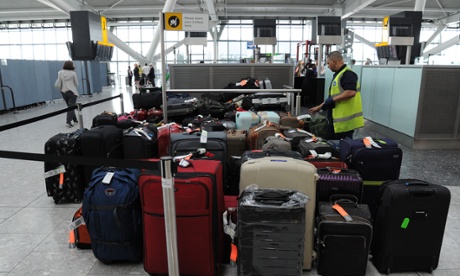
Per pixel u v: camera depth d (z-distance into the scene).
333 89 3.52
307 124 3.85
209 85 5.30
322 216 2.06
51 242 2.52
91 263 2.27
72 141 3.11
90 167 3.20
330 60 3.50
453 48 22.52
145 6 17.61
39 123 7.54
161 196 1.93
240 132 3.35
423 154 4.88
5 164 4.42
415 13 9.30
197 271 2.02
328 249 2.02
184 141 2.85
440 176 3.88
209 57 22.55
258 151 2.61
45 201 3.25
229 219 2.14
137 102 4.75
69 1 14.47
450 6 17.52
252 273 1.91
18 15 19.95
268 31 6.75
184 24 3.66
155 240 2.00
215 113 4.39
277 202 1.87
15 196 3.38
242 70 5.27
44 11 18.05
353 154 2.59
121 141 3.42
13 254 2.37
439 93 5.00
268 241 1.86
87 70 14.48
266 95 4.39
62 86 7.06
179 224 1.95
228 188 2.84
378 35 23.02
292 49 22.97
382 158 2.54
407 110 5.32
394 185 2.10
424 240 2.08
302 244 1.86
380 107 6.27
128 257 2.22
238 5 17.77
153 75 17.16
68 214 2.97
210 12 16.05
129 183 2.21
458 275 2.12
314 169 2.10
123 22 22.06
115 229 2.15
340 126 3.52
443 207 2.04
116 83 24.28
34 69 10.33
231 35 22.70
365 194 2.60
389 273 2.13
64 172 3.06
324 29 7.65
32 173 4.08
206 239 1.97
